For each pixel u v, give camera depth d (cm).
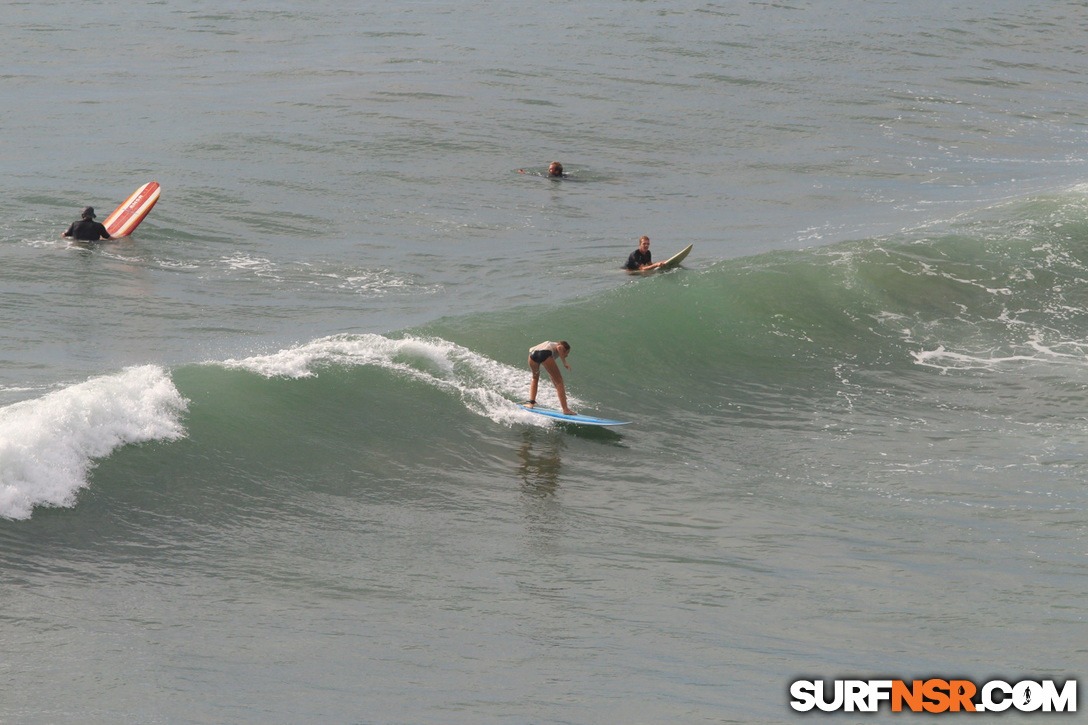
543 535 3800
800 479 4466
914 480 4466
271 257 7456
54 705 2423
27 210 8131
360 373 5038
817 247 7375
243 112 12119
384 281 7000
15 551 3259
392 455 4403
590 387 5353
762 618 3148
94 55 15738
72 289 6425
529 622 3077
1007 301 6881
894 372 5875
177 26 18150
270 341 5641
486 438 4675
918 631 3067
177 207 8444
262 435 4319
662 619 3123
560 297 6488
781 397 5472
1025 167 11400
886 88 15450
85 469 3744
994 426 5175
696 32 18588
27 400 4431
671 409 5228
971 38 19462
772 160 11388
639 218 8994
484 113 12656
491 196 9531
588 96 13862
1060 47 19225
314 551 3547
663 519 3997
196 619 2973
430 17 19462
